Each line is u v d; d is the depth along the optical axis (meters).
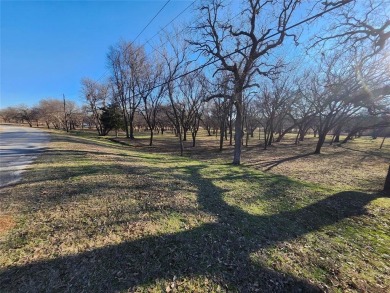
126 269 3.16
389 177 8.37
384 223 5.56
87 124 76.31
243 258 3.63
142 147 25.27
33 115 67.94
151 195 6.08
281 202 6.46
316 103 20.41
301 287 3.09
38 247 3.52
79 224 4.29
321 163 15.91
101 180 7.06
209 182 8.07
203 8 12.52
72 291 2.73
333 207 6.38
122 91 33.97
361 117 21.42
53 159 9.79
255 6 11.12
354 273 3.49
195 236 4.16
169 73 19.97
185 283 2.98
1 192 5.62
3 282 2.80
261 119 40.25
